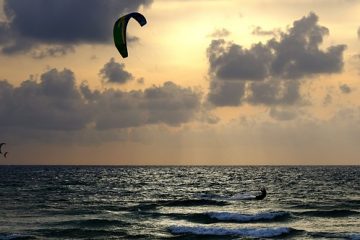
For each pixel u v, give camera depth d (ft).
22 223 144.25
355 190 298.15
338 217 158.71
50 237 122.52
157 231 131.95
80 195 251.19
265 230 127.54
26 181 401.70
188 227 132.67
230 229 129.08
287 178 493.36
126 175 583.17
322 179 466.70
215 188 322.34
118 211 175.52
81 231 130.82
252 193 271.08
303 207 189.67
